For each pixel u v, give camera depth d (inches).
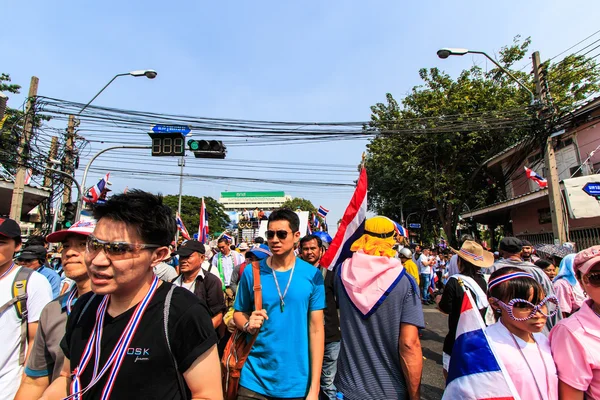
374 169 896.9
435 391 168.7
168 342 54.9
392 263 92.3
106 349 55.2
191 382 55.6
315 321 102.0
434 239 1035.3
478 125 477.7
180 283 154.9
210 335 58.5
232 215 1958.7
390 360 87.3
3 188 483.5
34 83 394.3
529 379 72.1
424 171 718.5
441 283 537.0
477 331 77.5
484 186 792.9
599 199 338.0
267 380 96.9
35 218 666.2
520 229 598.2
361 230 116.0
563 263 143.4
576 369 71.2
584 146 456.8
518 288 75.7
